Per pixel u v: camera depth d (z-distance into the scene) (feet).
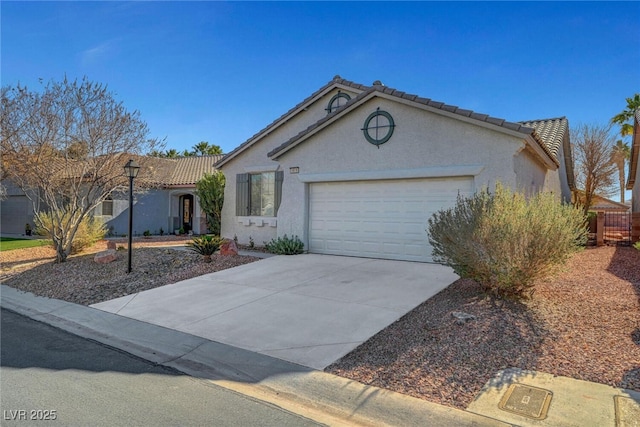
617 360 14.80
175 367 16.70
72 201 40.83
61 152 39.73
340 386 14.17
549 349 16.01
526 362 15.07
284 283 29.55
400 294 25.32
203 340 19.43
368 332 19.17
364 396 13.38
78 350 18.83
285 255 41.55
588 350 15.74
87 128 39.17
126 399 13.58
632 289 24.44
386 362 15.79
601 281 27.12
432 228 24.63
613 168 82.53
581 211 23.89
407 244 37.06
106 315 24.39
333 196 41.73
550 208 22.22
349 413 12.59
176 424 11.89
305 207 43.19
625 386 13.05
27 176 41.01
